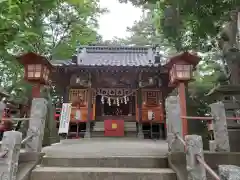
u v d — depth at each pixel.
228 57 7.84
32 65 6.27
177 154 4.51
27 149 4.77
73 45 12.88
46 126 7.14
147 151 5.58
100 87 13.12
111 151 5.57
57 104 15.70
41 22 8.94
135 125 13.03
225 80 8.64
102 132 12.59
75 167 4.57
